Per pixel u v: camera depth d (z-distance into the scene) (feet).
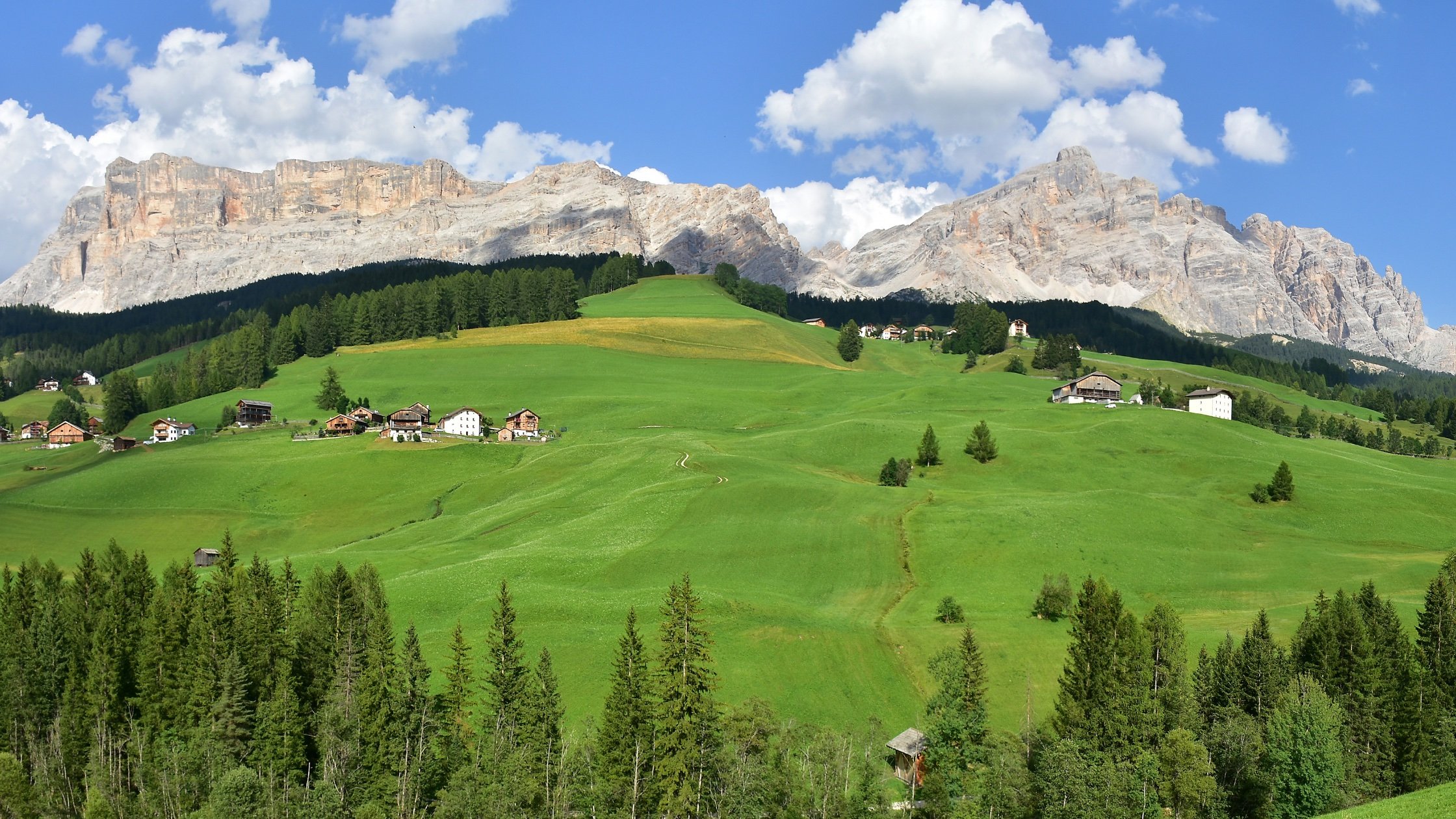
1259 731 275.59
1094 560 409.49
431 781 281.74
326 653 323.78
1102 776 254.68
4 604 352.90
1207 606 377.09
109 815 269.64
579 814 267.39
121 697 318.86
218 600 326.03
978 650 295.69
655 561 418.72
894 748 280.72
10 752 304.71
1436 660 297.74
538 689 282.97
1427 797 229.86
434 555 460.96
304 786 286.87
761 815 261.44
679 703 274.98
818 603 381.60
